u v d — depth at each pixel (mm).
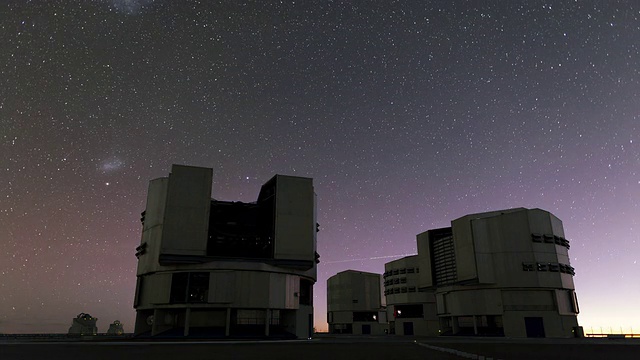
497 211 61250
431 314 83000
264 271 44750
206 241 44500
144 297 45844
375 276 107688
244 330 44344
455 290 60594
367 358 22031
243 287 43656
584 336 56906
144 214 51125
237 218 50812
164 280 43938
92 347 30484
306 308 49219
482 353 26328
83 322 64688
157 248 45625
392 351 28062
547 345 36250
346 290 105812
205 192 45750
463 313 58844
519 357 23109
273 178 49406
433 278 66875
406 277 87250
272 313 46688
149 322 46500
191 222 44594
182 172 45844
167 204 44531
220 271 43656
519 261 55938
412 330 84500
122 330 69250
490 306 56250
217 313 45250
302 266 46281
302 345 35375
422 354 25328
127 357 21688
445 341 45344
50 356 22125
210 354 24188
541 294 55812
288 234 46812
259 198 54156
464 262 58812
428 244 69125
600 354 25688
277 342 40281
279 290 45125
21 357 21406
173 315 45438
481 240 57938
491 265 56750
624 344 37625
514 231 57062
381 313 105062
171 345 33906
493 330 57000
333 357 22578
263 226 50062
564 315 55875
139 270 48000
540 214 58094
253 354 24391
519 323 54938
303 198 48562
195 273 43875
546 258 56312
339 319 104875
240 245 48031
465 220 59844
